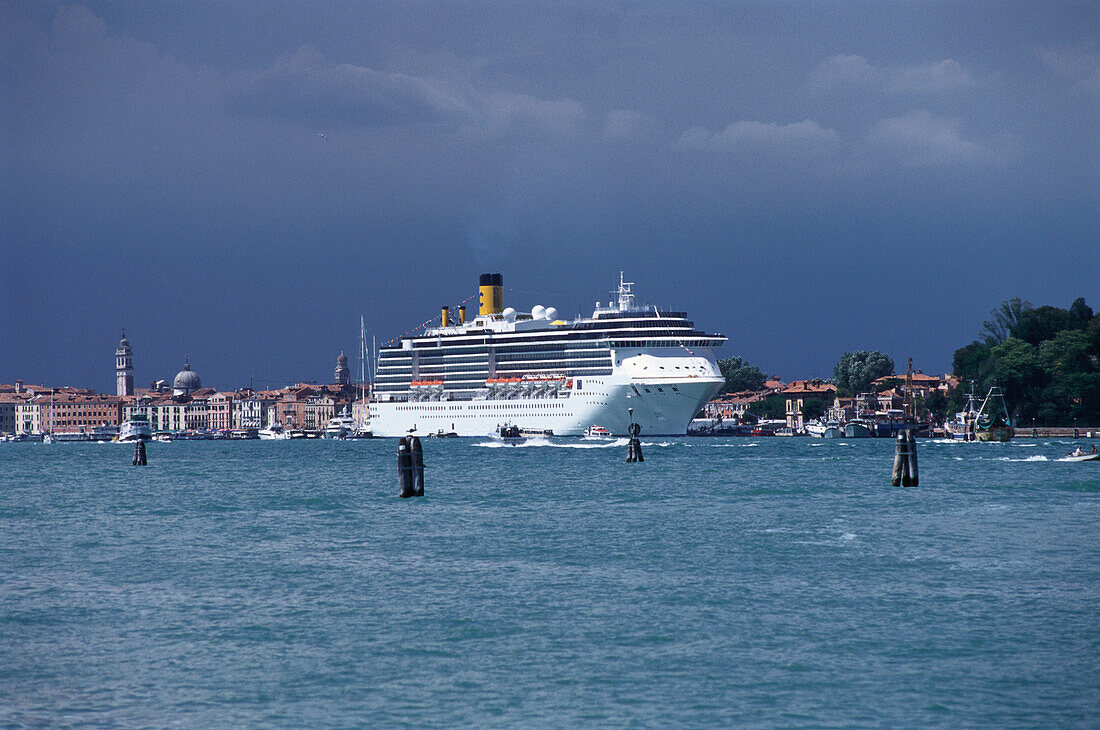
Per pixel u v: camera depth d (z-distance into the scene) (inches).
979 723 3622.0
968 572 5689.0
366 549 6609.3
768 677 4037.9
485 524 7701.8
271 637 4564.5
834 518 7844.5
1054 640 4436.5
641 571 5807.1
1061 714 3688.5
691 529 7298.2
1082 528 7229.3
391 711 3742.6
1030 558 6072.8
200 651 4379.9
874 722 3634.4
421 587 5452.8
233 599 5226.4
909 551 6328.7
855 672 4082.2
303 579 5679.1
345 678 4057.6
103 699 3858.3
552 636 4549.7
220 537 7209.6
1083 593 5187.0
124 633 4638.3
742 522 7647.6
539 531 7308.1
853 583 5442.9
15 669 4165.8
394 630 4655.5
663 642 4453.7
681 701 3814.0
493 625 4719.5
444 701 3831.2
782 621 4741.6
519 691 3917.3
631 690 3919.8
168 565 6122.1
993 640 4446.4
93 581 5679.1
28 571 5974.4
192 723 3649.1
